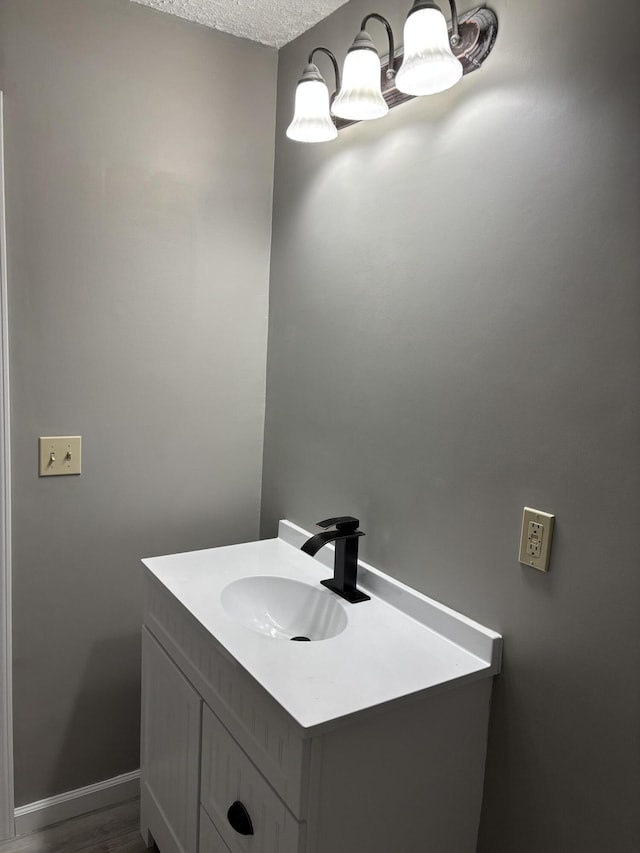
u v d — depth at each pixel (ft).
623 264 3.38
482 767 4.31
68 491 5.86
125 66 5.65
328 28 5.65
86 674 6.17
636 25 3.27
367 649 4.28
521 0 3.85
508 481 4.09
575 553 3.70
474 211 4.24
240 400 6.71
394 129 4.91
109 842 5.97
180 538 6.54
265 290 6.70
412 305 4.80
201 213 6.21
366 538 5.39
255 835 3.98
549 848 3.95
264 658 4.08
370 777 3.77
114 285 5.84
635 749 3.45
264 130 6.46
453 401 4.47
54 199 5.47
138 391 6.09
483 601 4.30
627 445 3.41
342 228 5.54
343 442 5.64
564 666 3.80
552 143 3.72
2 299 5.30
